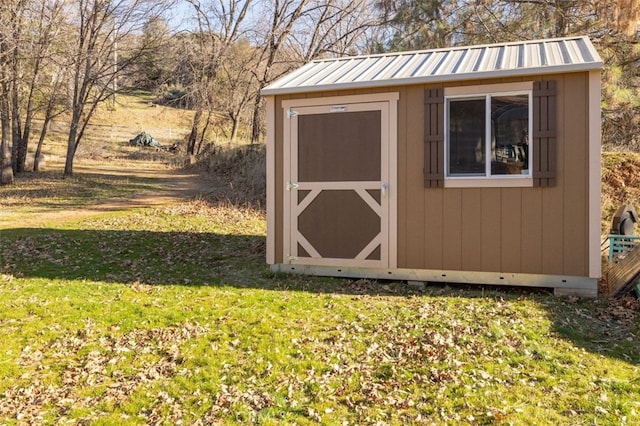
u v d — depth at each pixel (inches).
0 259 333.7
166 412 142.5
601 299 244.7
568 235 251.0
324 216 294.4
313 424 135.3
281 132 300.5
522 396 147.7
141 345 190.9
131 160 1162.6
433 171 270.4
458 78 258.5
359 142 284.8
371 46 740.7
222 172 890.7
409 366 168.2
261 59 1060.5
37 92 909.8
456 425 133.7
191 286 276.4
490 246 263.9
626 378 159.2
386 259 282.8
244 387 155.9
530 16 568.1
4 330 205.2
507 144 259.6
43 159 937.5
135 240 401.7
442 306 235.3
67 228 445.7
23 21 692.7
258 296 253.9
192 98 1071.6
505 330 199.3
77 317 221.3
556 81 249.4
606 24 497.0
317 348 184.4
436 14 611.8
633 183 469.1
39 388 157.5
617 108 520.1
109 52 805.9
